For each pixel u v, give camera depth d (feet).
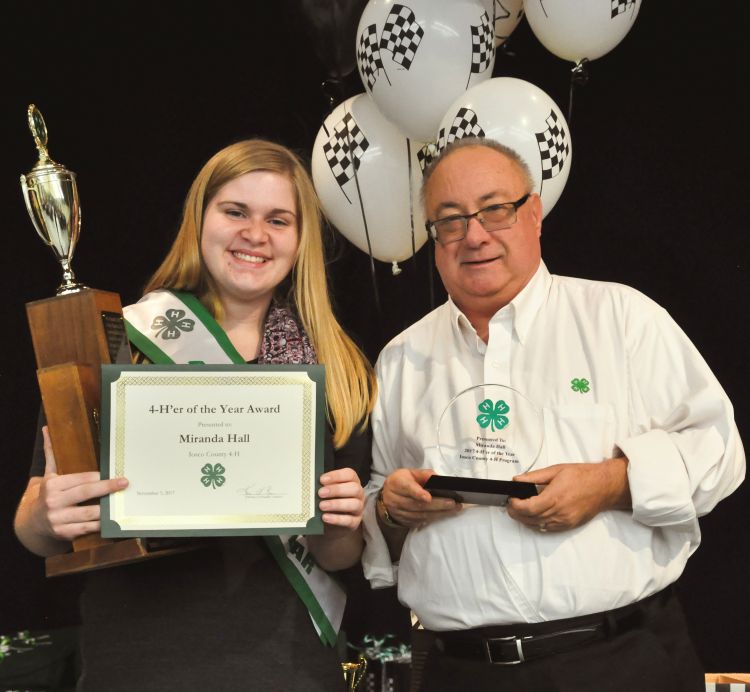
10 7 14.05
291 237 7.59
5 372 13.80
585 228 14.24
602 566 7.51
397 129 9.98
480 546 7.64
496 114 9.07
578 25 9.89
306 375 6.81
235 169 7.50
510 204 7.95
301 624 7.21
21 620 13.44
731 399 13.71
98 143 14.28
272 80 14.37
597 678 7.43
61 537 6.53
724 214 13.85
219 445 6.70
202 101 14.39
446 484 7.15
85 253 14.24
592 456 7.68
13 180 14.02
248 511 6.68
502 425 7.77
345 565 7.61
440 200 8.06
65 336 6.77
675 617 7.81
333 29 10.58
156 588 7.00
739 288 13.78
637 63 14.08
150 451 6.63
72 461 6.67
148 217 14.32
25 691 9.52
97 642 6.94
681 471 7.42
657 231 14.05
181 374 6.70
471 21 9.39
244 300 7.69
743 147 13.80
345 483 6.85
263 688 6.91
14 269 13.92
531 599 7.50
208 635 6.94
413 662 8.31
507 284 8.05
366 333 14.42
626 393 7.82
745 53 13.79
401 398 8.43
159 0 14.28
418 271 14.32
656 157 14.06
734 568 13.51
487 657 7.64
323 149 10.45
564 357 7.99
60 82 14.20
